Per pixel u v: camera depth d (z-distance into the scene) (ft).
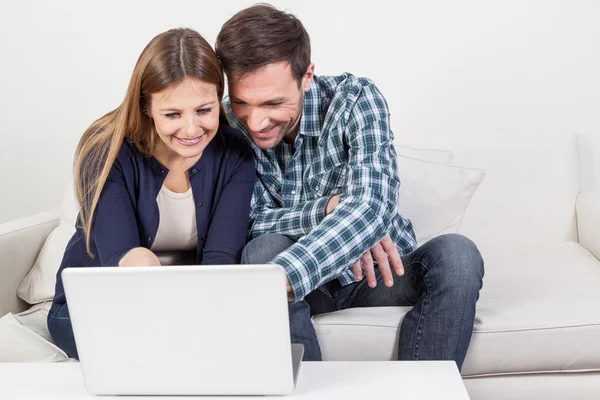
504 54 7.48
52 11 7.86
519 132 7.00
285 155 5.42
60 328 4.91
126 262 4.20
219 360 3.31
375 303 5.37
